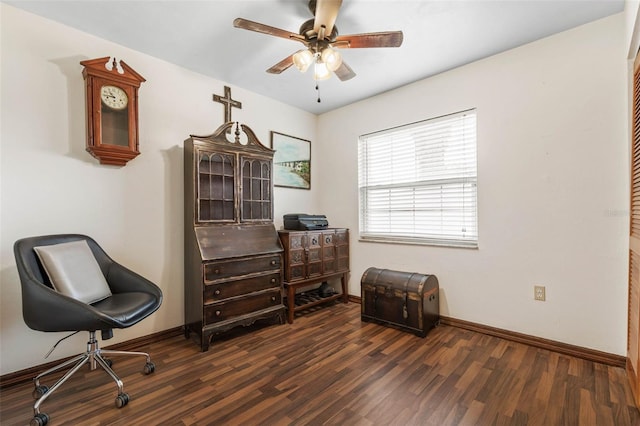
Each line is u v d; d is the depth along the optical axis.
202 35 2.26
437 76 2.92
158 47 2.42
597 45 2.13
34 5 1.92
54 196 2.09
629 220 1.98
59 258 1.85
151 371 2.04
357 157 3.61
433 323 2.78
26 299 1.68
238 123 3.02
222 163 2.74
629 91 2.01
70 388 1.86
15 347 1.93
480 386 1.84
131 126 2.31
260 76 2.92
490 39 2.34
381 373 2.01
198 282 2.44
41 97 2.04
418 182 3.14
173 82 2.68
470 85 2.71
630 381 1.82
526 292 2.44
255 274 2.74
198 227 2.55
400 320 2.73
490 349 2.35
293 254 3.03
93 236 2.25
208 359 2.23
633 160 1.88
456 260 2.83
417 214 3.16
